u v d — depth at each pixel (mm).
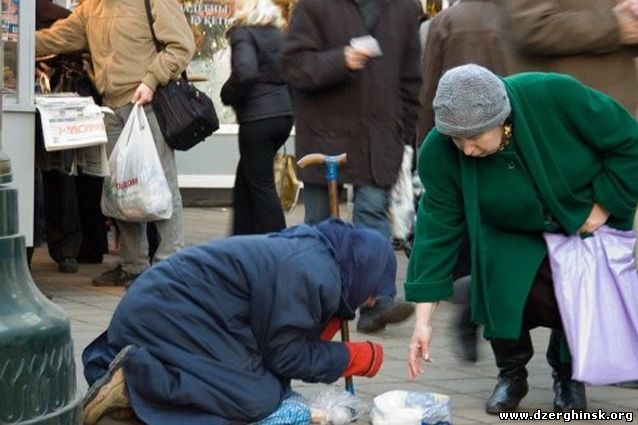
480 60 7699
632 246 6203
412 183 11195
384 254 6027
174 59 10281
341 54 8250
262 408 5938
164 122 10328
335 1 8422
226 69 17844
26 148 9961
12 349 4930
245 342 5977
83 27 10688
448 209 6145
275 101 10781
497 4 7574
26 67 9883
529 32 6684
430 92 8031
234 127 18000
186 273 6008
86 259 12383
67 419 5215
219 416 5898
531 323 6387
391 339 8594
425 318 6164
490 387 7227
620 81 6754
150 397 5875
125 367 5863
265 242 5996
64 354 5207
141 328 5988
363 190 8578
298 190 16828
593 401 6961
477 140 5785
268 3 10688
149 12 10328
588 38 6617
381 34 8508
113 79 10328
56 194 11547
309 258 5898
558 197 6027
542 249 6168
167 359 5910
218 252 6012
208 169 18062
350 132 8461
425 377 7457
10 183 5180
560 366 6609
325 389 6836
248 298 5965
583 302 6062
